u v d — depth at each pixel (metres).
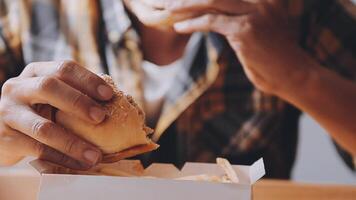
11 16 1.32
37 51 1.31
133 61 1.24
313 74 1.09
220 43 1.22
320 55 1.28
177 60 1.24
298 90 1.09
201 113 1.23
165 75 1.24
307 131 1.31
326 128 1.14
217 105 1.24
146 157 1.16
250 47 1.03
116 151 0.53
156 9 1.07
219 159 0.56
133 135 0.53
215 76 1.23
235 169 0.55
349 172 1.30
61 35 1.30
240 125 1.23
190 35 1.23
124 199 0.46
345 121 1.11
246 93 1.23
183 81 1.23
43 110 0.58
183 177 0.55
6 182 0.76
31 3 1.31
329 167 1.31
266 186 0.89
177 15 1.03
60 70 0.55
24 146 0.60
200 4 1.00
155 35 1.22
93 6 1.27
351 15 1.28
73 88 0.54
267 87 1.10
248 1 1.02
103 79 0.55
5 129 0.61
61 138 0.52
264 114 1.23
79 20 1.28
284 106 1.25
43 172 0.52
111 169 0.54
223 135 1.23
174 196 0.46
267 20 1.03
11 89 0.62
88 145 0.52
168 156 1.21
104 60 1.26
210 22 1.02
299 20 1.23
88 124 0.52
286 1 1.17
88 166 0.52
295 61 1.08
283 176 1.26
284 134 1.27
